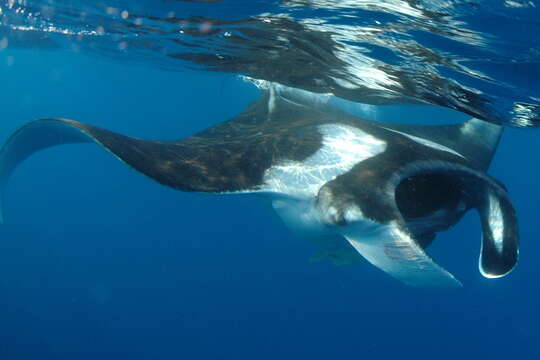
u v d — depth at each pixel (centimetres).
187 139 511
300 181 414
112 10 611
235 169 412
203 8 518
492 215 416
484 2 335
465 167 441
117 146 354
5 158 387
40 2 638
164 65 1060
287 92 786
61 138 400
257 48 642
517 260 363
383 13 407
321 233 425
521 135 1652
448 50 461
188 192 355
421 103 777
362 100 812
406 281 338
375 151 441
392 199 364
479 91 583
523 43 398
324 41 536
